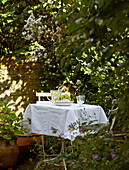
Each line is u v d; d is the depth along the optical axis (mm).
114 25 1148
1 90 5277
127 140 1832
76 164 2299
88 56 1435
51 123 3590
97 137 2406
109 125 2203
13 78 5395
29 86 5547
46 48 5484
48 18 5555
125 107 1609
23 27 5348
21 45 5410
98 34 1326
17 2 5492
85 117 3596
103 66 1415
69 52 1538
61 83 5605
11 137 3738
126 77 1654
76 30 1379
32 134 4281
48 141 3869
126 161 1849
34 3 5582
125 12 1043
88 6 1478
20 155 4195
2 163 3666
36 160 4344
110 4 1133
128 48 1258
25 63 5512
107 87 1888
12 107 5355
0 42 5371
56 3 2346
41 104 3912
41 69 5660
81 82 5535
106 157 2145
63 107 3553
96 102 5230
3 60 5320
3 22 5336
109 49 1292
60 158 2484
